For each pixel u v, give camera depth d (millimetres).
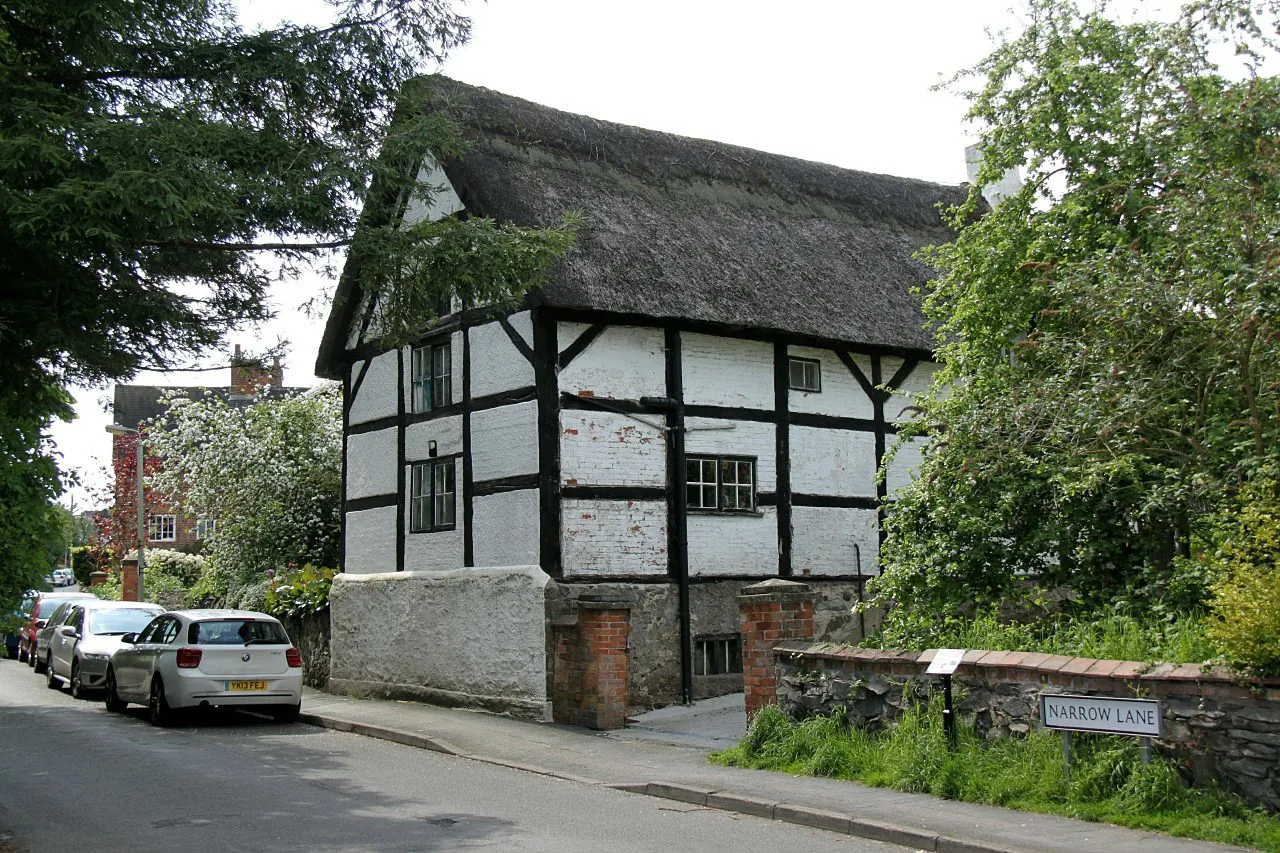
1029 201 13555
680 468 14875
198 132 8641
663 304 14617
